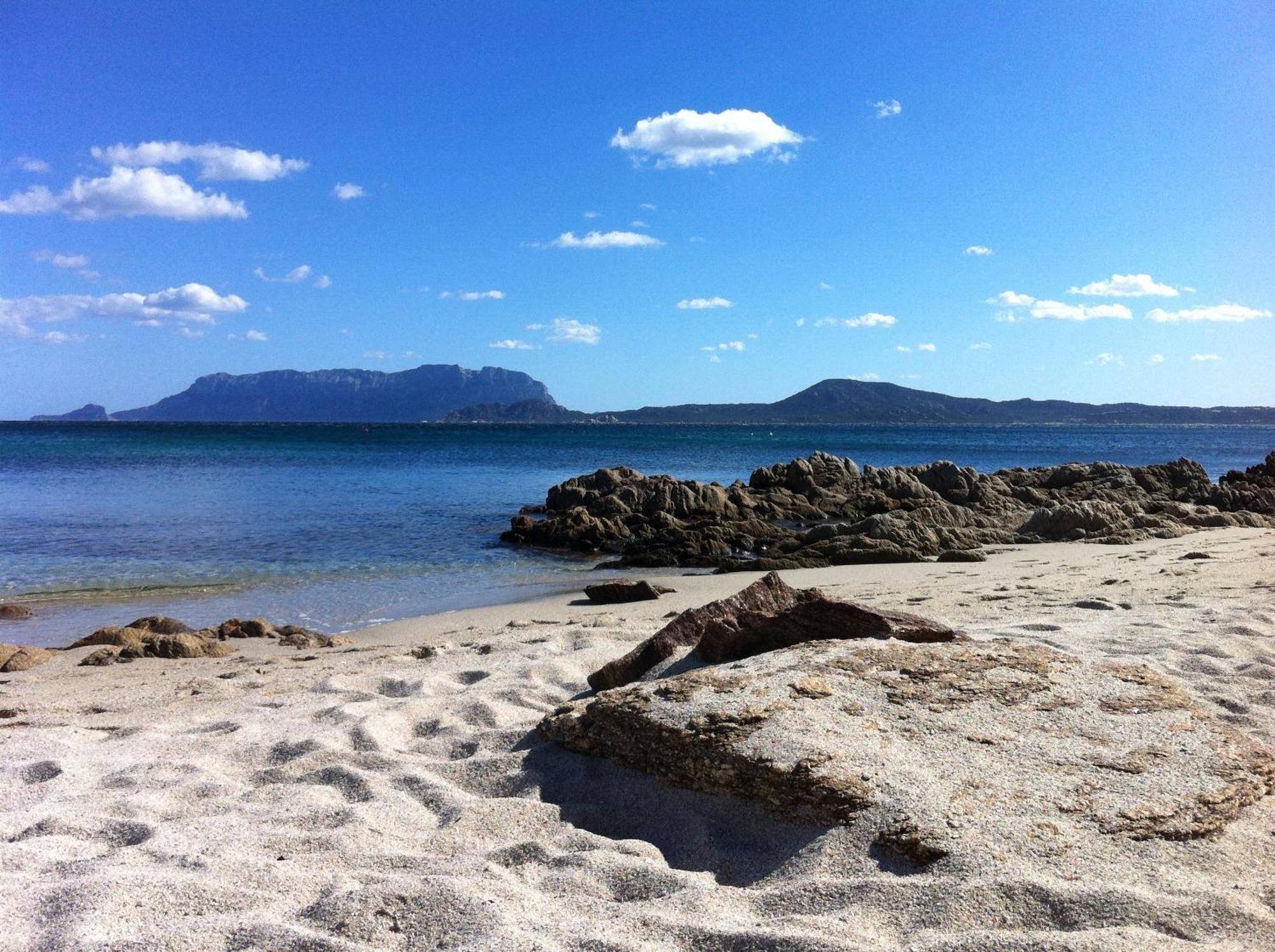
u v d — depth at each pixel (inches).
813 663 193.8
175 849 150.3
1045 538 734.5
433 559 726.5
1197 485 1057.5
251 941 118.3
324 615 500.4
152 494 1186.6
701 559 711.7
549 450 2817.4
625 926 119.6
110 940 117.7
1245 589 360.2
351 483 1449.3
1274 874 128.0
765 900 127.8
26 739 227.3
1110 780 149.6
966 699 177.0
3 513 965.2
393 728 220.8
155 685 314.8
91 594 556.4
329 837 155.0
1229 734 167.6
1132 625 289.3
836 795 146.5
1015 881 121.9
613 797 172.2
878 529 701.9
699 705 177.3
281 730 225.0
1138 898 116.6
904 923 117.3
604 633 333.1
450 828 161.6
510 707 234.7
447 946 117.2
